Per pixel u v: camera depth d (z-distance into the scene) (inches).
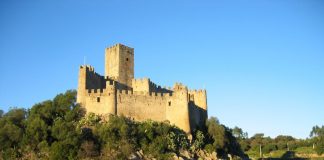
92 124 5457.7
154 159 5182.1
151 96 5949.8
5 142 5132.9
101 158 4896.7
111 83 6323.8
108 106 5684.1
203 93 6663.4
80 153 4881.9
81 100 5816.9
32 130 5206.7
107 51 6781.5
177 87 6186.0
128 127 5285.4
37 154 4982.8
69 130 5172.2
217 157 5856.3
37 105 5718.5
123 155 4990.2
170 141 5423.2
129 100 5807.1
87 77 5944.9
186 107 5920.3
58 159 4803.2
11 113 5708.7
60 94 5915.4
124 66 6624.0
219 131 6205.7
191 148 5654.5
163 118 5944.9
